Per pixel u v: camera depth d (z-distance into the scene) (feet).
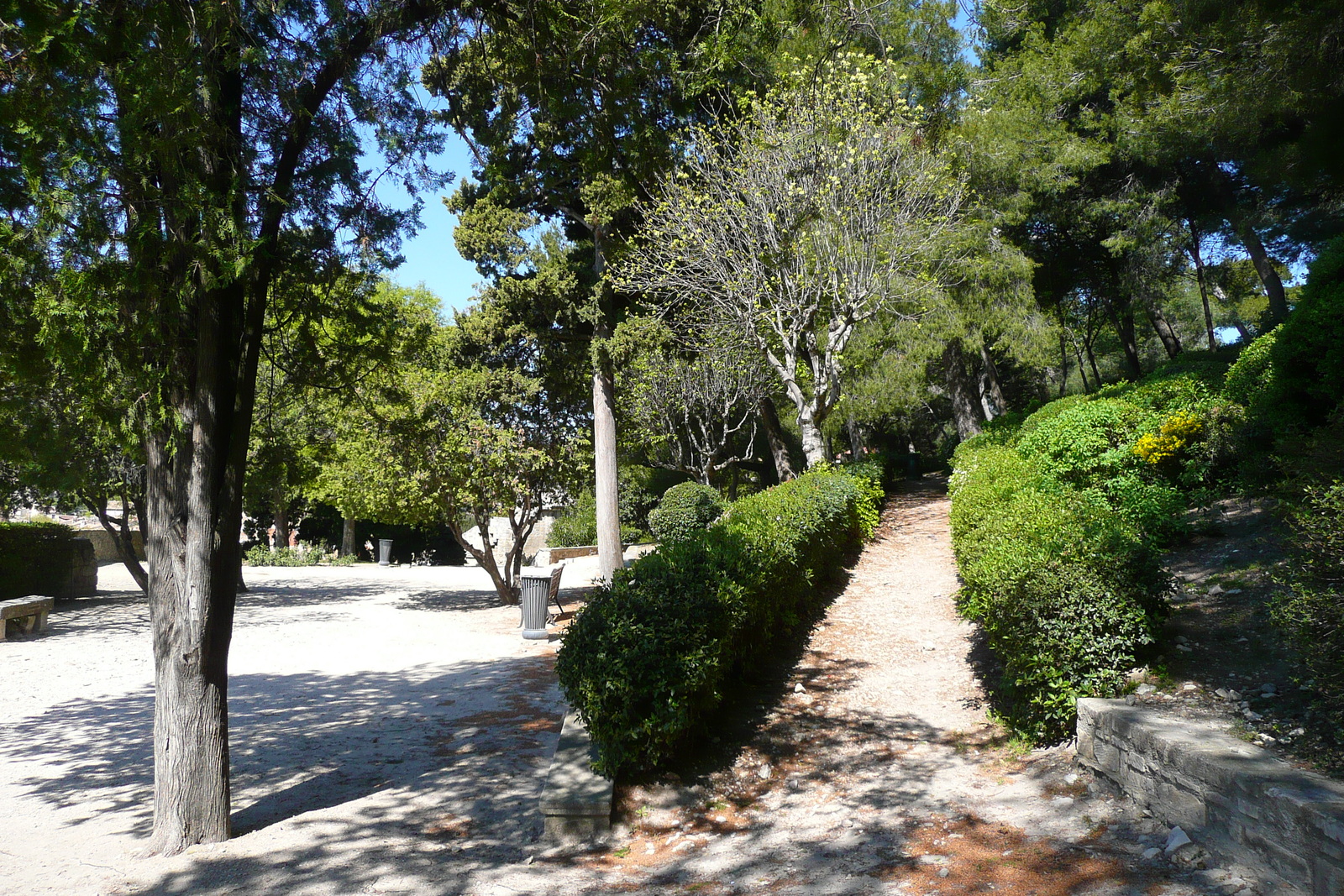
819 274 44.62
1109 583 16.24
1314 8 11.85
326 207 19.62
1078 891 11.29
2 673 31.37
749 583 21.15
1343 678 12.05
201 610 15.56
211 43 15.06
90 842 15.46
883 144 43.96
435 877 13.65
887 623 30.22
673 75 32.91
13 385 18.04
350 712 24.93
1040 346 59.98
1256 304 95.86
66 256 14.21
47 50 12.99
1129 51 35.81
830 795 16.44
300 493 82.23
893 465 86.38
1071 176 61.67
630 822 15.78
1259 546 22.65
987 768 16.85
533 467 46.14
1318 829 9.64
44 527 54.60
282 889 13.21
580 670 16.57
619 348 46.78
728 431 71.41
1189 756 12.21
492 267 48.67
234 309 16.49
